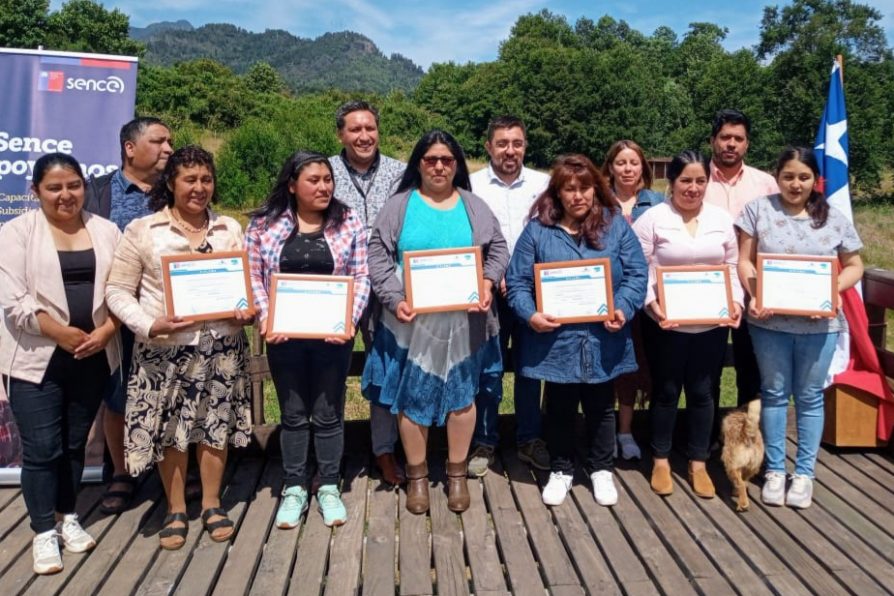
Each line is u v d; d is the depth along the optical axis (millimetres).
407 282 3266
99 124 4051
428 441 4305
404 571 3088
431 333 3365
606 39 80875
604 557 3193
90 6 39844
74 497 3227
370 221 4008
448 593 2938
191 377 3168
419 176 3480
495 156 3986
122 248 3111
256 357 4191
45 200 2947
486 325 3494
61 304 2998
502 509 3613
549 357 3457
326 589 2965
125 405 3361
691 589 2938
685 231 3598
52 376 3016
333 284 3271
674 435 4352
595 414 3598
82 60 4051
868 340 4152
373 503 3711
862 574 2996
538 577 3039
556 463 3666
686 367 3664
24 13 36562
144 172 3611
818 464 4121
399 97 54844
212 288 3119
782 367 3576
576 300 3369
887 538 3293
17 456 3852
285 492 3512
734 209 4020
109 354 3217
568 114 46438
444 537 3355
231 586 2963
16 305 2916
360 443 4289
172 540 3225
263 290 3346
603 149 46531
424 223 3373
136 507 3639
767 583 2982
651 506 3623
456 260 3291
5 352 3016
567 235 3479
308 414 3492
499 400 3840
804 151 3422
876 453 4254
